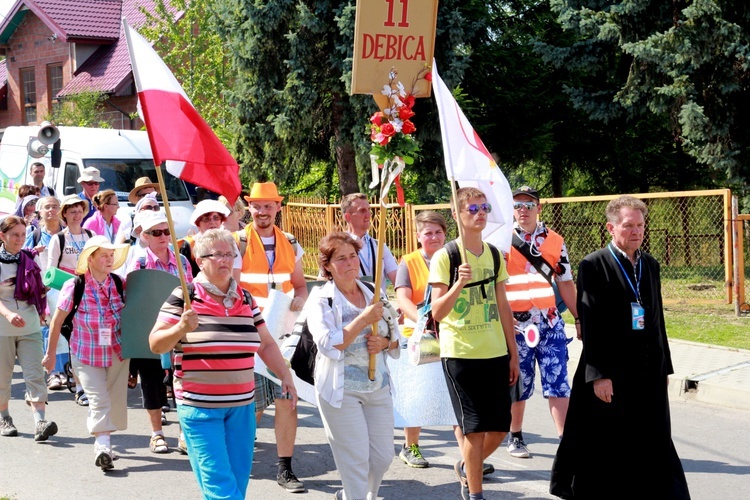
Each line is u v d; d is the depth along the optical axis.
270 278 6.97
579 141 24.44
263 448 7.38
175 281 6.73
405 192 22.02
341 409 4.88
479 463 5.26
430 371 6.18
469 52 20.89
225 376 4.74
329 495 6.11
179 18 28.56
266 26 19.39
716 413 8.16
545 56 18.22
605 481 5.04
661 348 5.03
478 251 5.42
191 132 5.16
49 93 34.59
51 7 33.59
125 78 30.70
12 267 7.55
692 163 24.06
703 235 14.80
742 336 11.04
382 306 4.88
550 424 8.02
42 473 6.67
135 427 8.08
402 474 6.58
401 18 5.13
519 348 6.62
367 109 19.44
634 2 16.31
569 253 15.90
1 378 7.64
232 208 7.86
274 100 20.31
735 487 6.09
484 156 5.97
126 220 10.29
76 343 6.70
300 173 23.06
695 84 16.48
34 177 13.98
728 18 16.11
